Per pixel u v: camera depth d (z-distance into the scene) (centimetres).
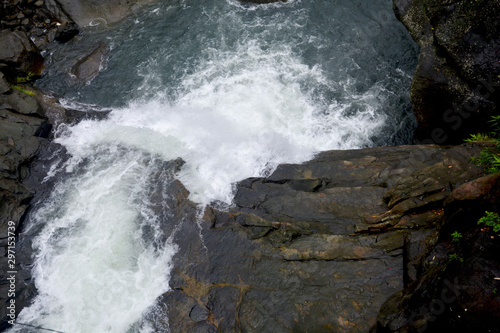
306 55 1234
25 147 966
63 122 1076
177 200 867
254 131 1062
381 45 1223
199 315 676
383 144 1044
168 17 1380
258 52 1257
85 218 862
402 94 1120
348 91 1145
